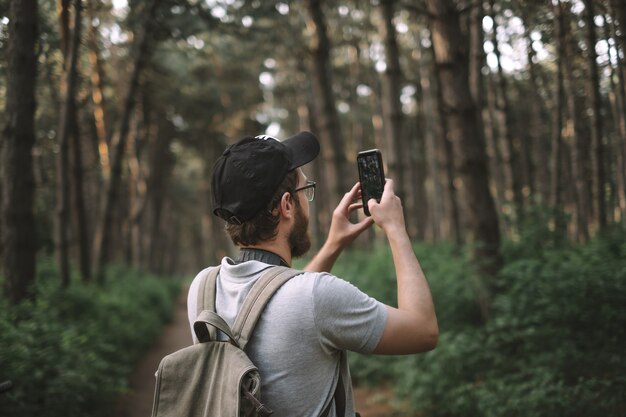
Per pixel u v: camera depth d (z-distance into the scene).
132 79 9.73
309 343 1.19
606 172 6.85
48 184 7.40
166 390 1.24
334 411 1.23
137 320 9.99
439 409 4.89
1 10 4.85
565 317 4.45
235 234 1.33
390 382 6.35
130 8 8.07
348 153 23.56
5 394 3.87
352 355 6.66
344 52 17.66
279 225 1.33
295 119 25.55
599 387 3.76
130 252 18.58
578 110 6.06
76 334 5.79
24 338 4.51
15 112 4.86
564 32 4.95
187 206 37.53
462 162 5.47
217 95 20.36
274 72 20.62
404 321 1.20
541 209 6.01
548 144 8.70
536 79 7.11
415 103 19.58
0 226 5.48
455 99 5.41
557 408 3.73
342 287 1.21
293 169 1.32
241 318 1.22
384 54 9.30
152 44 9.47
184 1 8.13
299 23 13.55
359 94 21.08
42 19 5.68
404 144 15.10
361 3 10.82
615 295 4.29
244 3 8.97
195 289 1.36
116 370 6.27
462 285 5.92
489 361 4.82
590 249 5.04
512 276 5.05
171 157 25.94
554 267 5.04
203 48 13.01
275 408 1.19
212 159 25.98
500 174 9.80
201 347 1.25
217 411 1.16
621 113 4.44
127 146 17.31
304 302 1.19
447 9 5.36
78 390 4.72
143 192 19.64
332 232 1.58
